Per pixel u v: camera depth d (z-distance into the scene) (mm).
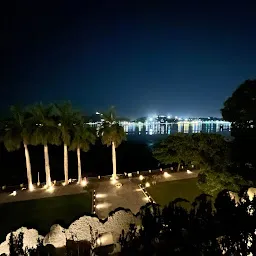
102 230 16891
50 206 31562
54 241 15820
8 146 37438
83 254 11000
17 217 28406
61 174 53719
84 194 35656
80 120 41969
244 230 7379
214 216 8156
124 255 8227
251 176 22812
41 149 70250
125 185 39031
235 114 26125
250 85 24750
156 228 8367
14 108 38406
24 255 8984
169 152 45312
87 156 69625
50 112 39562
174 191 36031
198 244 7426
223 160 26953
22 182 47562
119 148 84938
